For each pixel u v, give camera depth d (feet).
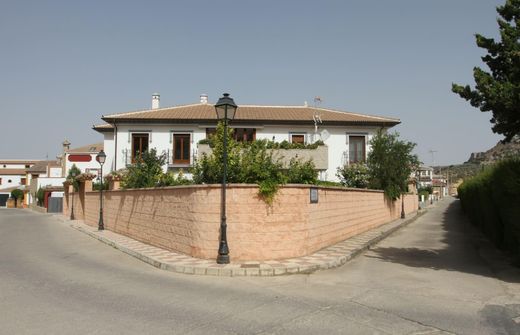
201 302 23.70
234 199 36.86
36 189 192.85
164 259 37.45
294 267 33.30
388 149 88.84
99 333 18.07
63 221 98.94
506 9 32.63
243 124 93.25
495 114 32.53
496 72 33.78
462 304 23.25
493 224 50.80
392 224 81.61
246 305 23.03
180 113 96.12
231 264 34.63
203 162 45.85
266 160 41.63
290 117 95.50
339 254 40.27
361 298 24.66
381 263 38.09
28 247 50.26
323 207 44.86
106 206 72.23
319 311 21.77
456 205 187.42
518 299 24.43
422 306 22.80
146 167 68.85
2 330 18.39
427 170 350.84
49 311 21.54
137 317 20.57
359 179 88.07
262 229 36.88
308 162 48.01
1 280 29.73
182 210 41.29
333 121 94.12
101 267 36.04
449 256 42.73
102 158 73.67
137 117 91.45
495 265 36.78
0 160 290.35
